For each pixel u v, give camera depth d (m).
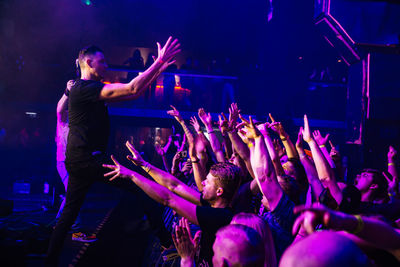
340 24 7.77
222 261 1.17
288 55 11.66
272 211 1.83
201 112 3.53
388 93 7.85
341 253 0.74
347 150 8.04
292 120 10.84
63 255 3.93
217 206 2.05
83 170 2.87
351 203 2.30
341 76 12.37
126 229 5.64
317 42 12.22
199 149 3.22
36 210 6.54
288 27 11.91
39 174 11.98
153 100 11.18
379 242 0.99
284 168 2.55
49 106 11.72
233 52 14.48
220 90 11.54
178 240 1.53
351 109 8.28
